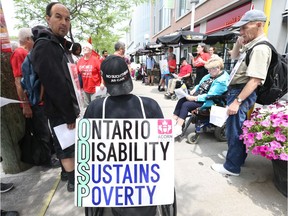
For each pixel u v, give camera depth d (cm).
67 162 227
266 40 233
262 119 248
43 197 242
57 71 188
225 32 756
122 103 149
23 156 291
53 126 210
